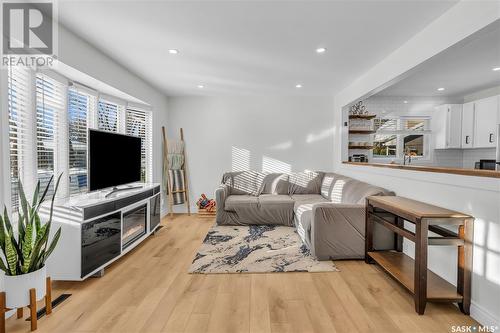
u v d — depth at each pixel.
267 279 2.45
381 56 3.08
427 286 2.05
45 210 2.26
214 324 1.80
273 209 4.20
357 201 3.17
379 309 1.97
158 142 4.76
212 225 4.30
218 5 2.04
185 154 5.18
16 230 2.05
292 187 4.87
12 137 2.12
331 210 2.84
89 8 2.09
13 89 2.12
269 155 5.20
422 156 5.35
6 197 1.85
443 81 4.22
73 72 2.65
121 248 2.82
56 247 2.28
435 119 5.21
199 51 2.95
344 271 2.62
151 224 3.61
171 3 2.02
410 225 2.71
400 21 2.27
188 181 5.22
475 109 4.64
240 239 3.55
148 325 1.79
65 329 1.75
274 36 2.57
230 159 5.20
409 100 5.33
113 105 3.85
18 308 1.80
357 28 2.41
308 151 5.19
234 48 2.86
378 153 5.32
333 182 4.31
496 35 2.56
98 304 2.04
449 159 5.35
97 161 2.77
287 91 4.77
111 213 2.65
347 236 2.85
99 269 2.48
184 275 2.53
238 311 1.95
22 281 1.72
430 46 2.32
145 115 4.49
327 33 2.50
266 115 5.18
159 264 2.79
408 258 2.59
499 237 1.73
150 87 4.38
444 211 2.00
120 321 1.83
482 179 1.84
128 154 3.43
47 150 2.59
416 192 2.61
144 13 2.16
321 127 5.18
